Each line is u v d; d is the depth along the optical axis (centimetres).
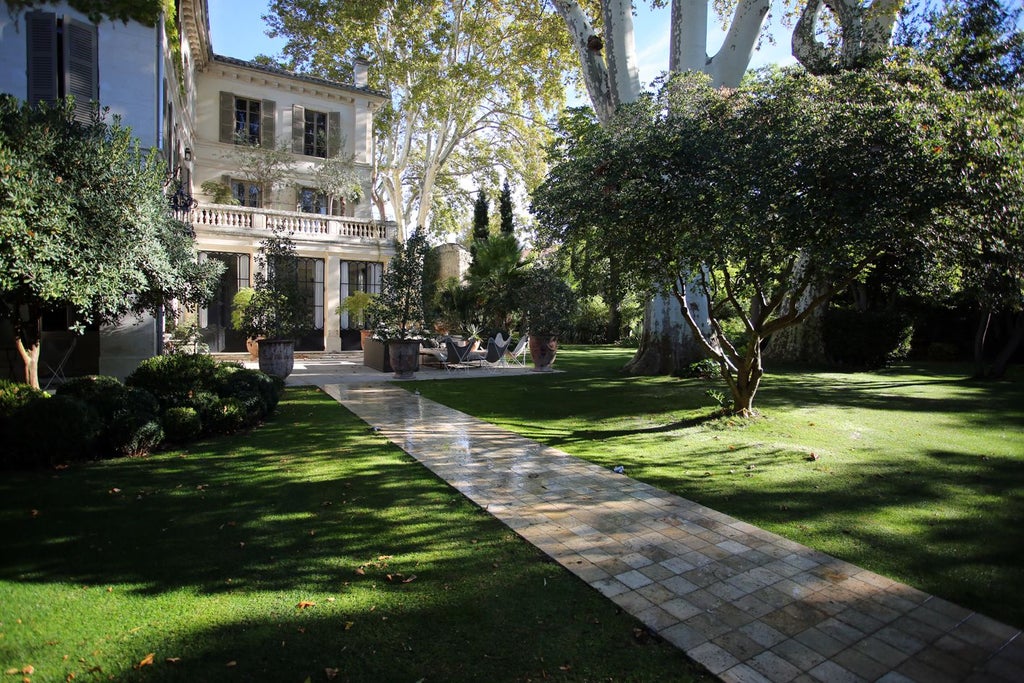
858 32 827
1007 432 732
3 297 622
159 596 315
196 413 671
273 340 1216
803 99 579
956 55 633
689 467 576
